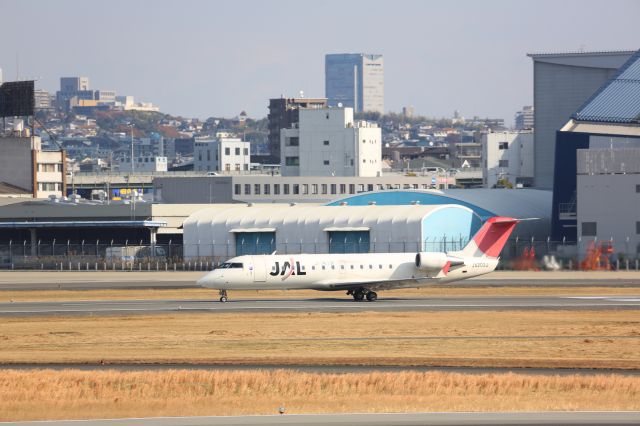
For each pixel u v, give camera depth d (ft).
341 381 590.14
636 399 546.67
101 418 508.53
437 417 504.02
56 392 565.12
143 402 542.57
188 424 492.54
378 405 532.32
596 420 497.05
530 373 631.97
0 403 540.52
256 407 529.86
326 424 490.90
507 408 523.70
